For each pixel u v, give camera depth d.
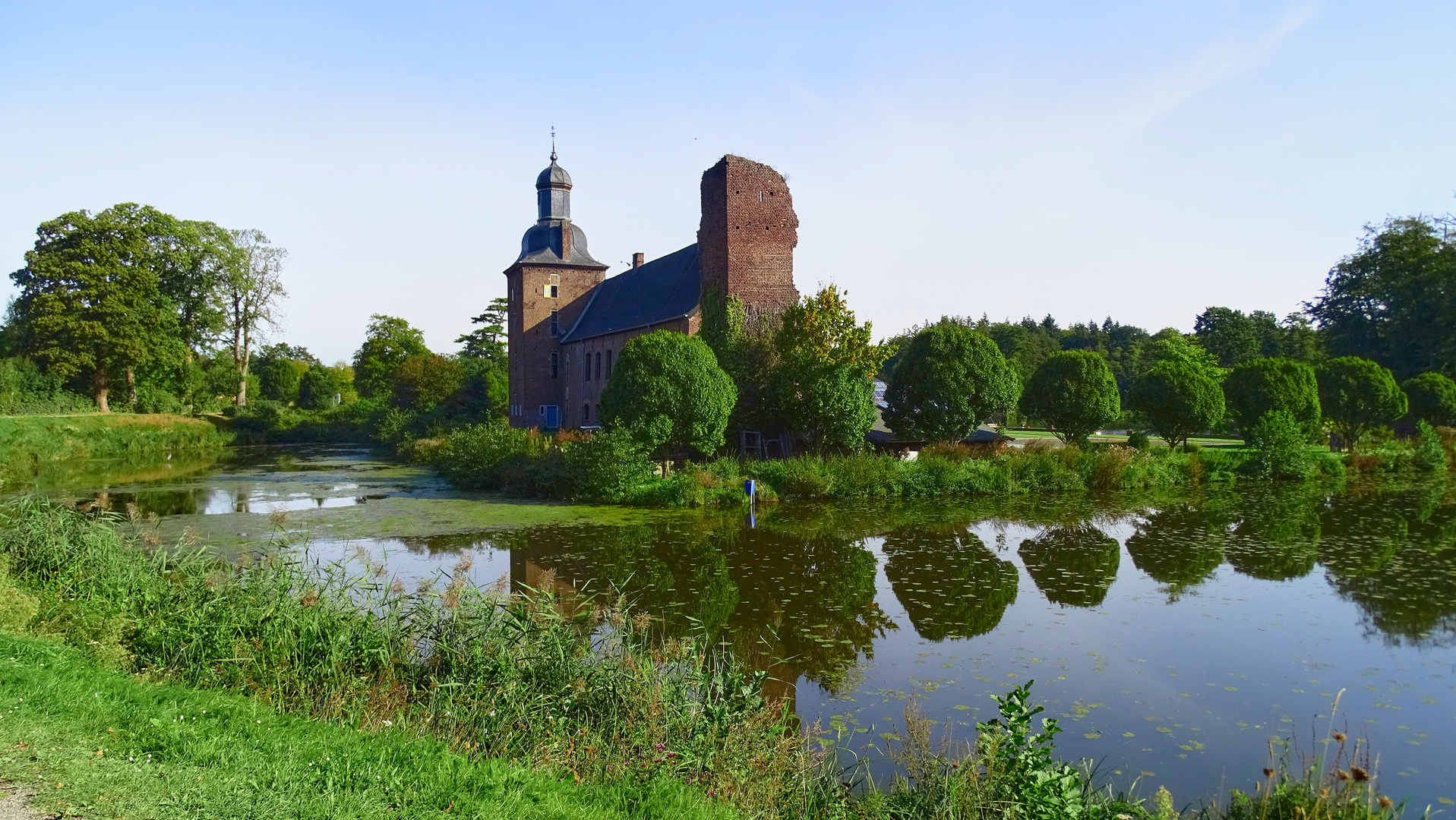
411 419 49.09
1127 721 8.20
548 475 25.23
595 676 7.19
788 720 8.19
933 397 29.05
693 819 5.26
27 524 11.36
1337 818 5.49
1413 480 29.33
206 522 19.64
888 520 20.61
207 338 54.81
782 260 34.34
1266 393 33.22
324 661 7.52
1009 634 11.14
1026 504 23.47
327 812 4.75
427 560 15.53
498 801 5.18
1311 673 9.59
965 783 5.63
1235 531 18.91
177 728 5.86
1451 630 11.21
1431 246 49.78
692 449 29.50
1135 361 79.25
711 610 12.27
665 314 37.75
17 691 6.23
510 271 51.56
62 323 42.00
